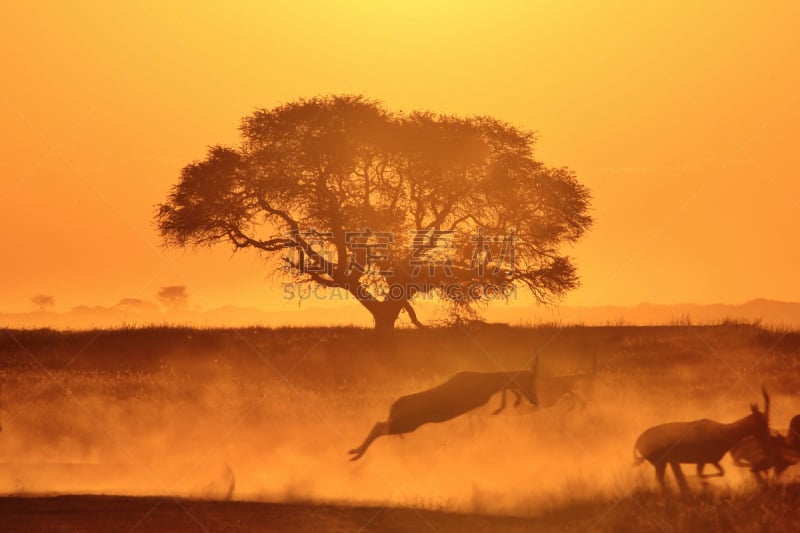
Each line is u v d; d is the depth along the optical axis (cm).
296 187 15238
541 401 5216
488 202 16012
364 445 5003
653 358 10931
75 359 12425
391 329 15212
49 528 4281
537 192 16212
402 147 15475
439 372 11212
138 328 14438
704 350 11188
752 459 4866
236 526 4378
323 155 15312
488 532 4384
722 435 4797
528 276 16112
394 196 15988
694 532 4259
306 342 13200
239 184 15662
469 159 15650
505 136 16325
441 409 4950
